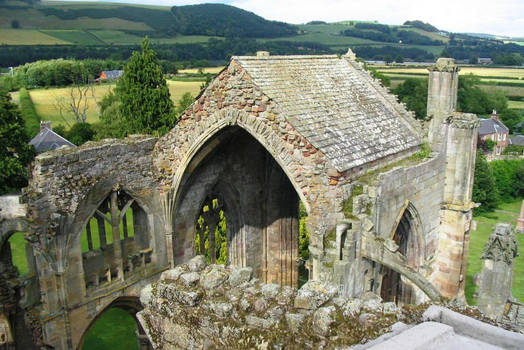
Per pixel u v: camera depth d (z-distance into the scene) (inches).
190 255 1039.6
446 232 1082.1
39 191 756.6
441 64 1013.8
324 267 739.4
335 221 759.1
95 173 834.2
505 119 4473.4
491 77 5674.2
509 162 3009.4
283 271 1205.1
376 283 855.7
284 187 1168.2
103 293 856.3
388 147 907.4
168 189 956.0
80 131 2699.3
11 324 800.3
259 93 816.3
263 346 316.8
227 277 368.5
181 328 358.0
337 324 304.2
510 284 777.6
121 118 1979.6
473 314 302.7
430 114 1039.6
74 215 801.6
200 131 906.7
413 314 295.7
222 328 335.6
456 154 1046.4
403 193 885.8
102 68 4217.5
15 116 1838.1
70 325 809.5
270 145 815.7
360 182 805.9
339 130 847.7
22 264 1419.8
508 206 2906.0
